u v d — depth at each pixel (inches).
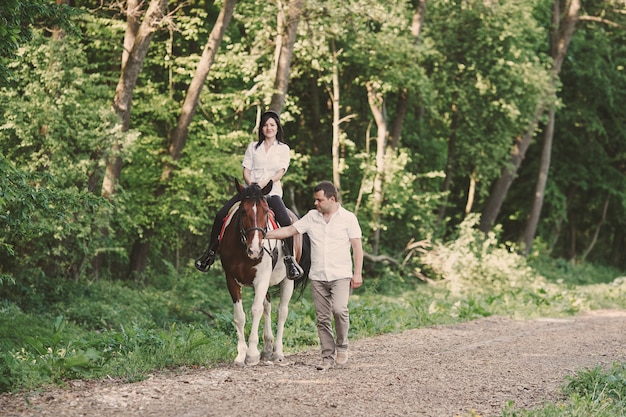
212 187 803.4
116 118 674.8
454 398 318.3
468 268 943.7
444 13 1082.1
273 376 346.0
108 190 711.7
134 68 714.8
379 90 975.0
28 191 405.4
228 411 281.4
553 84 1184.2
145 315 659.4
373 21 940.0
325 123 1100.5
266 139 390.9
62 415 267.3
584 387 336.5
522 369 394.3
